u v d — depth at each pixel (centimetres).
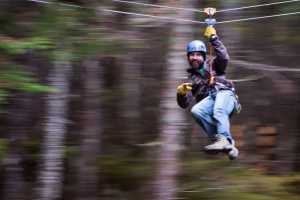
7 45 2320
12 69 2391
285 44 3556
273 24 3472
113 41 2689
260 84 3906
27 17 2555
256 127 4206
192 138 3991
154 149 3844
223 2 3291
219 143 1900
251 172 3944
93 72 3594
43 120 3600
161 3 2845
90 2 2612
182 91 2008
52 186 3416
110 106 3916
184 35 2798
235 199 3659
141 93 3841
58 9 2477
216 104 1941
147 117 3950
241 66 3428
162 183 2881
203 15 3309
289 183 3991
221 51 1970
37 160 3797
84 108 3706
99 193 3903
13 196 3747
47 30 2452
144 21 2922
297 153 4284
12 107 3597
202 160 3928
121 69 3719
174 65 2798
